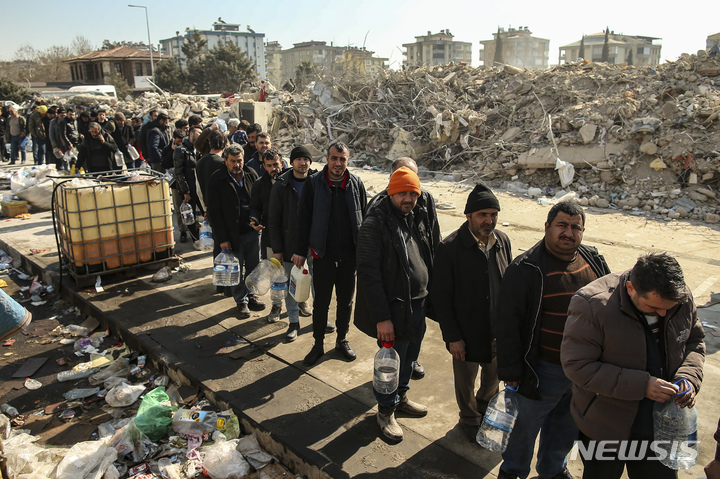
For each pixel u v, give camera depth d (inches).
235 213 188.2
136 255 226.7
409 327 118.6
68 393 152.4
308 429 123.4
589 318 83.5
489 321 113.2
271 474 117.6
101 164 335.9
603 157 380.8
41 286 230.8
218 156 193.9
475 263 111.2
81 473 112.7
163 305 200.1
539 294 96.0
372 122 565.0
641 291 76.1
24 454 118.5
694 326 84.9
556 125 422.0
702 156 344.2
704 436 121.2
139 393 149.0
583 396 87.9
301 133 608.1
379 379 116.3
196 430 130.3
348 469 109.4
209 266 245.6
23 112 858.8
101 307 197.2
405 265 117.7
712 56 429.7
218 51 2012.8
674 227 302.4
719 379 144.8
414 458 113.7
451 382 148.0
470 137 482.3
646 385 78.1
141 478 116.3
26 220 329.7
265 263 183.2
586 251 101.7
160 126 340.8
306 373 150.9
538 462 109.7
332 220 152.7
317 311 154.9
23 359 174.4
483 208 105.3
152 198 225.0
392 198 118.6
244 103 639.1
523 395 99.1
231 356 160.1
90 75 2605.8
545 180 403.5
